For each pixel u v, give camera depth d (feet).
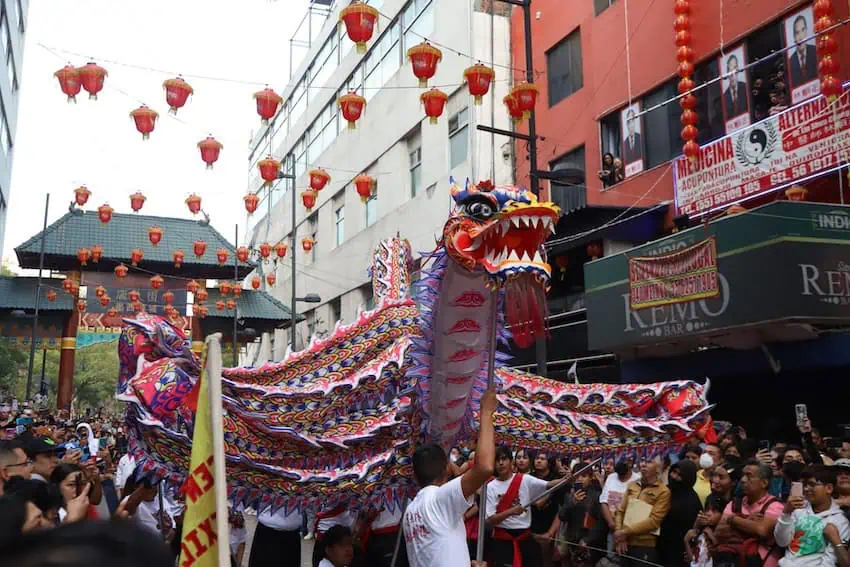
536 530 21.07
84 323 78.13
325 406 16.31
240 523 24.67
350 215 83.20
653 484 18.74
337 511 17.72
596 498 21.12
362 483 15.10
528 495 18.34
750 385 34.45
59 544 3.17
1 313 76.74
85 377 177.06
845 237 29.01
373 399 17.08
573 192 48.49
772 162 32.81
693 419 18.03
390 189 73.31
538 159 52.49
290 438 15.10
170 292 77.97
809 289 28.04
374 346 18.30
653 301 34.65
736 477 18.79
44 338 77.92
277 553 17.47
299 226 100.27
